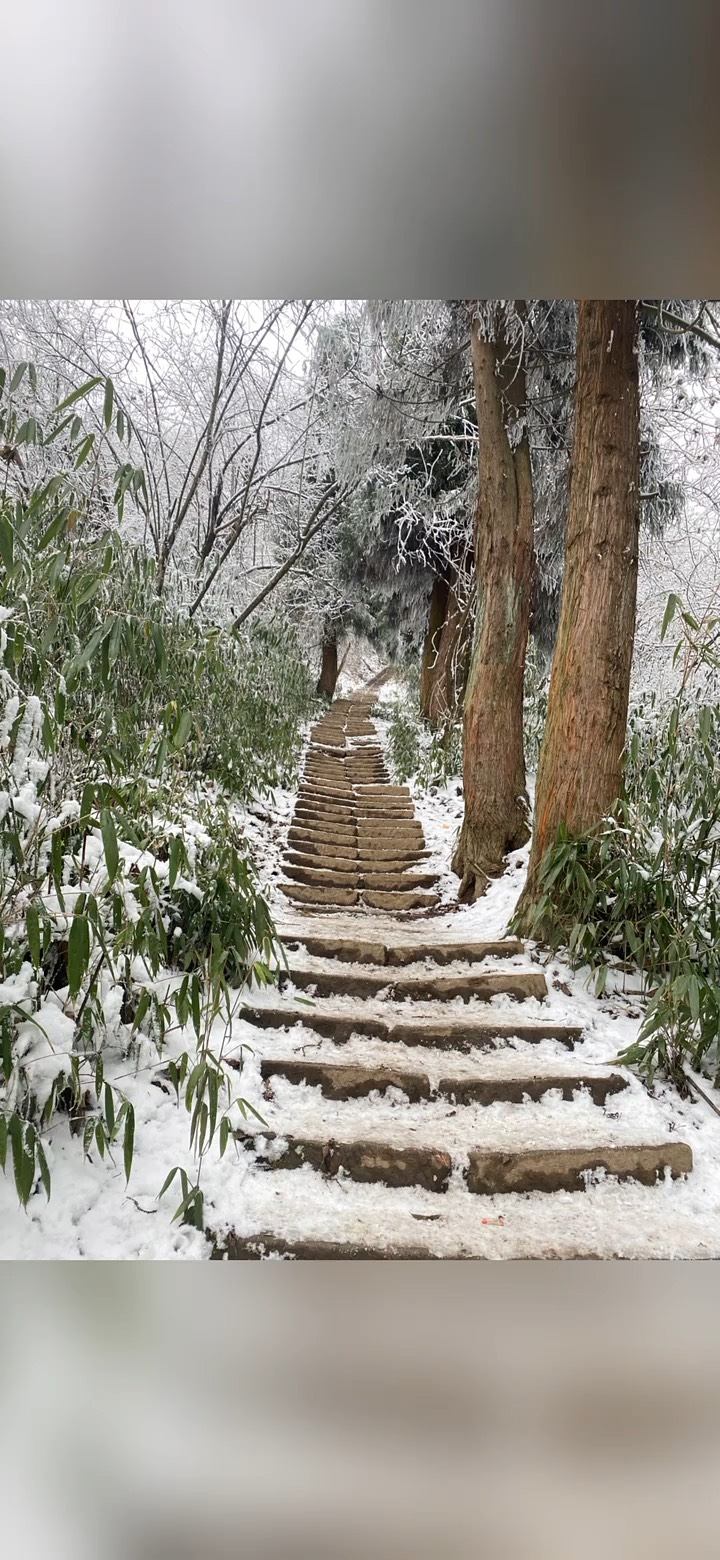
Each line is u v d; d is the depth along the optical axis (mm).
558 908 3457
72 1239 1730
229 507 6055
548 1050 2816
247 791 5441
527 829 4906
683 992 2479
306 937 3537
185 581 5031
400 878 5043
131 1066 2244
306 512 7957
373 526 8391
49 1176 1725
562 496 6164
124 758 2771
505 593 4984
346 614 12070
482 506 5094
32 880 1905
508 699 4953
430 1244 1854
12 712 1827
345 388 6152
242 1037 2639
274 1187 2057
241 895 2816
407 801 7008
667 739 3066
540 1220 2020
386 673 24609
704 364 5270
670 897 2984
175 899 2637
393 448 6520
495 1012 3061
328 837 5750
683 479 6047
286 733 7406
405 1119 2383
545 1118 2439
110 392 1760
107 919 2119
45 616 2035
